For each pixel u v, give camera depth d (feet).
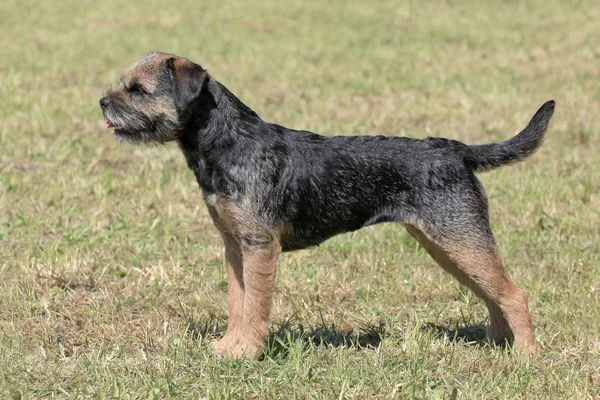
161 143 29.43
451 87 76.07
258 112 67.41
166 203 46.85
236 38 101.35
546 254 38.86
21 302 32.65
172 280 35.65
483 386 25.81
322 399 24.72
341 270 37.60
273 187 27.71
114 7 122.21
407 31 106.93
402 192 28.27
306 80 80.12
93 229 41.65
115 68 83.97
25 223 42.09
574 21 112.16
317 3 127.65
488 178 50.96
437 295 34.86
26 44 94.94
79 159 54.19
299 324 31.48
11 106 66.80
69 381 25.98
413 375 26.14
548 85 77.00
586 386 25.39
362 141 28.84
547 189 47.73
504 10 121.08
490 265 28.12
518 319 28.27
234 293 29.37
